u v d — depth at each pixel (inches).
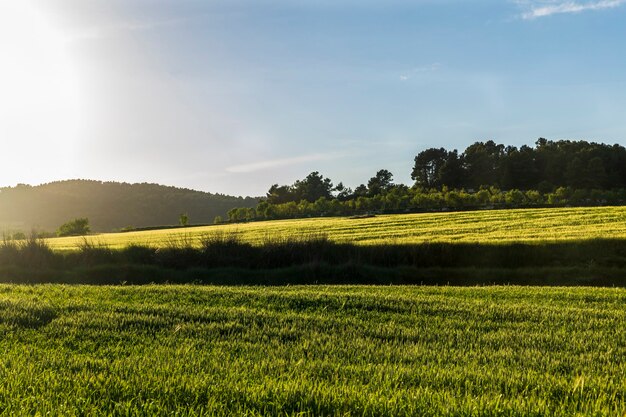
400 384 180.7
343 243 951.6
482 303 382.3
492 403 153.8
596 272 844.6
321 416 145.8
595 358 229.3
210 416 144.8
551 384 181.6
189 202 7628.0
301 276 868.6
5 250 981.8
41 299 400.8
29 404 151.7
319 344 249.1
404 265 917.2
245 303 386.0
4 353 222.5
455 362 219.3
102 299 410.6
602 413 147.7
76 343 247.4
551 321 316.8
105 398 159.6
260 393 160.9
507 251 933.8
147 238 1756.9
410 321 316.5
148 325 290.2
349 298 390.6
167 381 173.9
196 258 936.9
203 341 250.5
